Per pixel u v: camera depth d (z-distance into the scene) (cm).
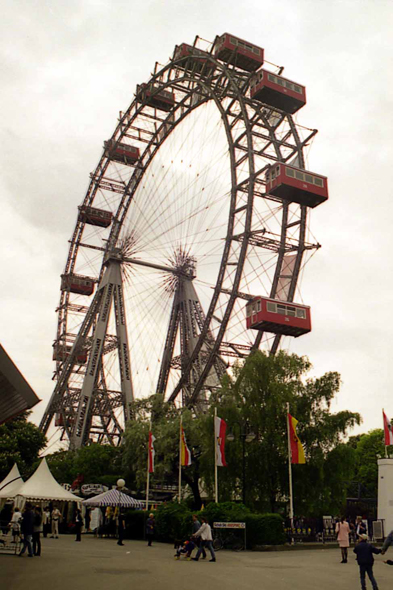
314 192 7156
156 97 9375
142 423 7106
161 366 9738
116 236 10631
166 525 4244
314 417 5081
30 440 8519
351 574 2295
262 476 4825
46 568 2092
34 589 1558
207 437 5247
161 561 2633
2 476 7775
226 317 7131
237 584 1859
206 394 7512
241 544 3647
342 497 4878
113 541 4209
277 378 5188
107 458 8375
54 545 3441
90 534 5334
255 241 7400
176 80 8738
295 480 4803
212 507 3862
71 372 10444
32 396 1788
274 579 2038
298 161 7669
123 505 3950
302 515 4847
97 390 9738
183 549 2844
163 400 7494
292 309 6975
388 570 2528
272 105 7969
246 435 4241
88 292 11138
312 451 4903
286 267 7588
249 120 7631
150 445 5500
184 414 6612
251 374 5131
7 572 1909
